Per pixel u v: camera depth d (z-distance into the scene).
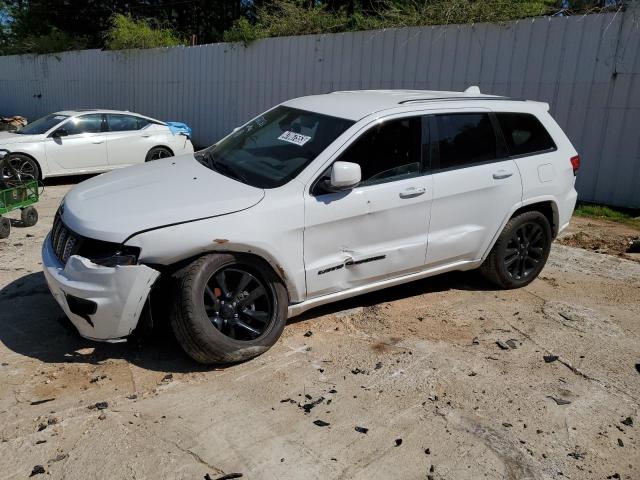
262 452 3.09
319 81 12.89
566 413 3.56
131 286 3.62
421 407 3.56
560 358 4.24
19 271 5.61
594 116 9.22
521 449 3.21
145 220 3.71
